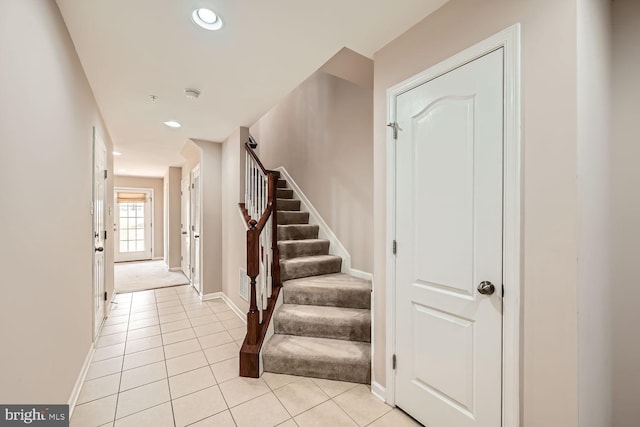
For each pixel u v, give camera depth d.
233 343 2.66
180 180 6.29
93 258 2.45
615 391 1.27
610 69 1.24
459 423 1.38
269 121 5.26
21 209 1.08
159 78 2.16
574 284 1.02
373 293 1.90
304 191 4.10
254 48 1.79
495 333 1.23
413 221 1.61
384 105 1.79
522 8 1.14
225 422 1.62
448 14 1.42
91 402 1.79
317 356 2.07
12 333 1.02
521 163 1.15
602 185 1.17
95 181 2.52
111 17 1.50
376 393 1.86
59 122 1.51
